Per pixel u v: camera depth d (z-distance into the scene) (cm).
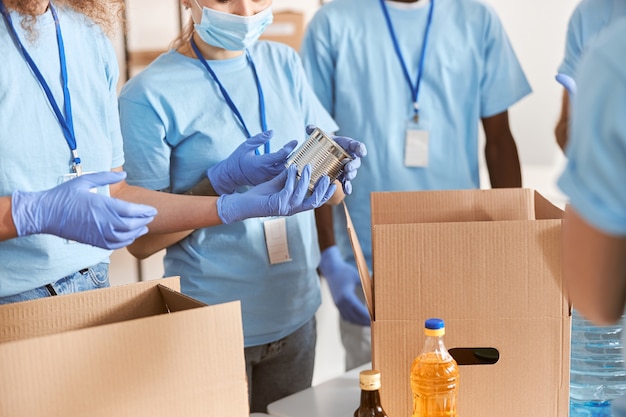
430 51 246
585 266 89
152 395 100
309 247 206
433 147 248
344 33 246
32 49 145
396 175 247
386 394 138
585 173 85
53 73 148
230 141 193
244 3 182
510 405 138
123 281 348
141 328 99
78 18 156
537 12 380
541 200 164
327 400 160
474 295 135
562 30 375
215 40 188
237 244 194
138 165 188
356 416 127
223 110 193
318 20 249
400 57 245
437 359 129
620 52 81
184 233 192
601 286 89
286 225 200
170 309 123
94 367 96
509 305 135
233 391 105
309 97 212
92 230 129
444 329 131
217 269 194
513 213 161
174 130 190
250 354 198
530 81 388
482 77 250
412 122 247
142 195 176
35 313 116
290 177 158
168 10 353
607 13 210
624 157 82
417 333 137
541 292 135
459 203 161
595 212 84
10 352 91
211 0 182
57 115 147
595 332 150
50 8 150
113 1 164
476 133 252
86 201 129
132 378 99
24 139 143
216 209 168
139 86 188
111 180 135
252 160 181
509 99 249
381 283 136
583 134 85
